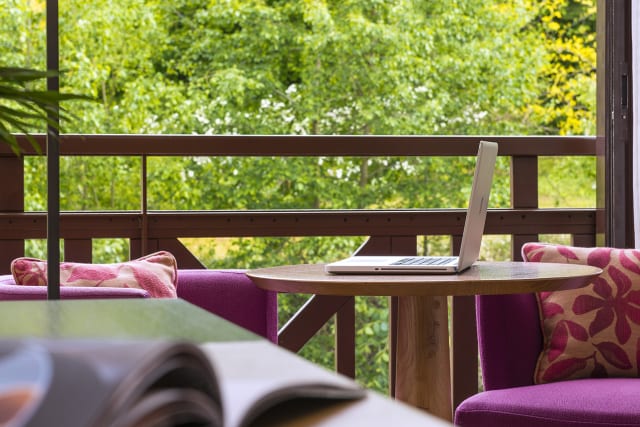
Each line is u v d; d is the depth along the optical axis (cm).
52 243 129
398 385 199
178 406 25
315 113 862
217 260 808
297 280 175
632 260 240
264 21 867
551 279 176
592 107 905
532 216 320
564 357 229
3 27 824
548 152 323
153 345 26
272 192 851
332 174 849
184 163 848
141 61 857
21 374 24
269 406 29
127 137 293
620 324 232
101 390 23
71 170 845
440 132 881
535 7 909
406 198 860
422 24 878
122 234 296
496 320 225
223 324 46
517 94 894
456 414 196
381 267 189
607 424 178
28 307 53
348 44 860
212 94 862
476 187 189
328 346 718
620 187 326
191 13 878
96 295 179
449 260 207
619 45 329
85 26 844
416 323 197
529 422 184
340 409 31
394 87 864
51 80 135
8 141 92
